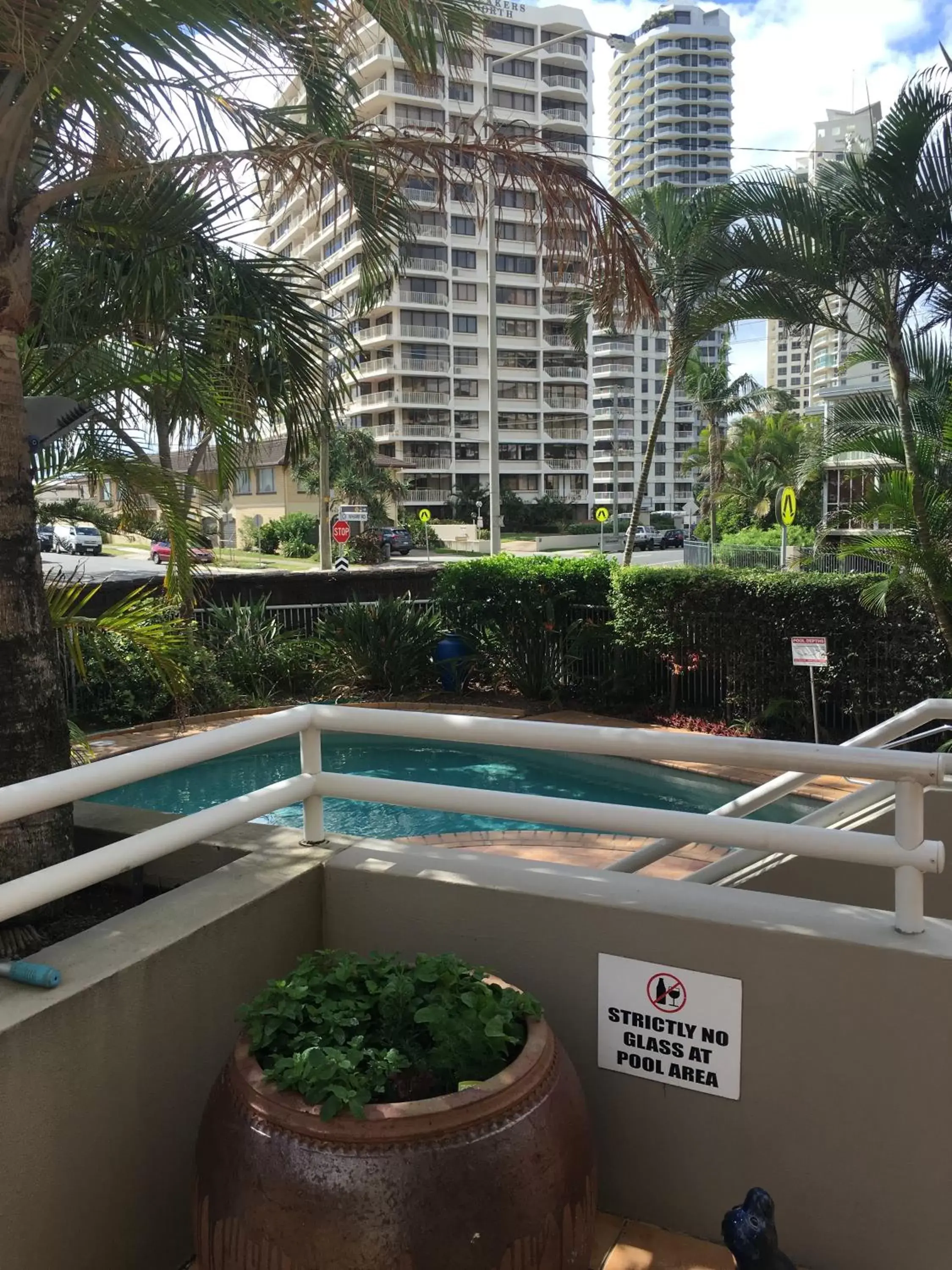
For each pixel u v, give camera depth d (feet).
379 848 8.00
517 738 6.92
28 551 7.91
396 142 9.24
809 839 6.07
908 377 24.70
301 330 14.33
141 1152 6.17
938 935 5.90
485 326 219.20
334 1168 4.91
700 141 392.27
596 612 37.32
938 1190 5.78
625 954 6.55
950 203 23.18
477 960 7.12
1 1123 5.31
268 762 30.07
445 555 160.56
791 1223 6.21
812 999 5.99
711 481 142.51
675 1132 6.51
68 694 31.76
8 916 5.61
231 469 16.14
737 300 26.25
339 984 6.20
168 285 13.19
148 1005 6.20
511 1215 5.02
